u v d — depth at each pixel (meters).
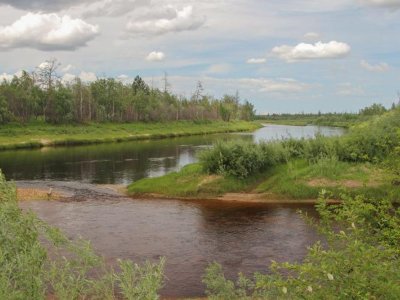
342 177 26.25
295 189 26.39
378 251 5.00
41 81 89.75
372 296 4.44
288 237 18.25
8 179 35.66
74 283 5.61
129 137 81.62
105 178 36.12
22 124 80.00
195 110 125.12
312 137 31.88
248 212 23.31
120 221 21.25
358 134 29.16
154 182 30.19
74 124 87.88
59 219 21.56
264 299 7.55
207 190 27.86
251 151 28.75
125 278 5.22
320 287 4.73
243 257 15.71
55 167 42.69
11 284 4.91
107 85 107.69
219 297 8.73
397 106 28.17
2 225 5.29
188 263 15.09
